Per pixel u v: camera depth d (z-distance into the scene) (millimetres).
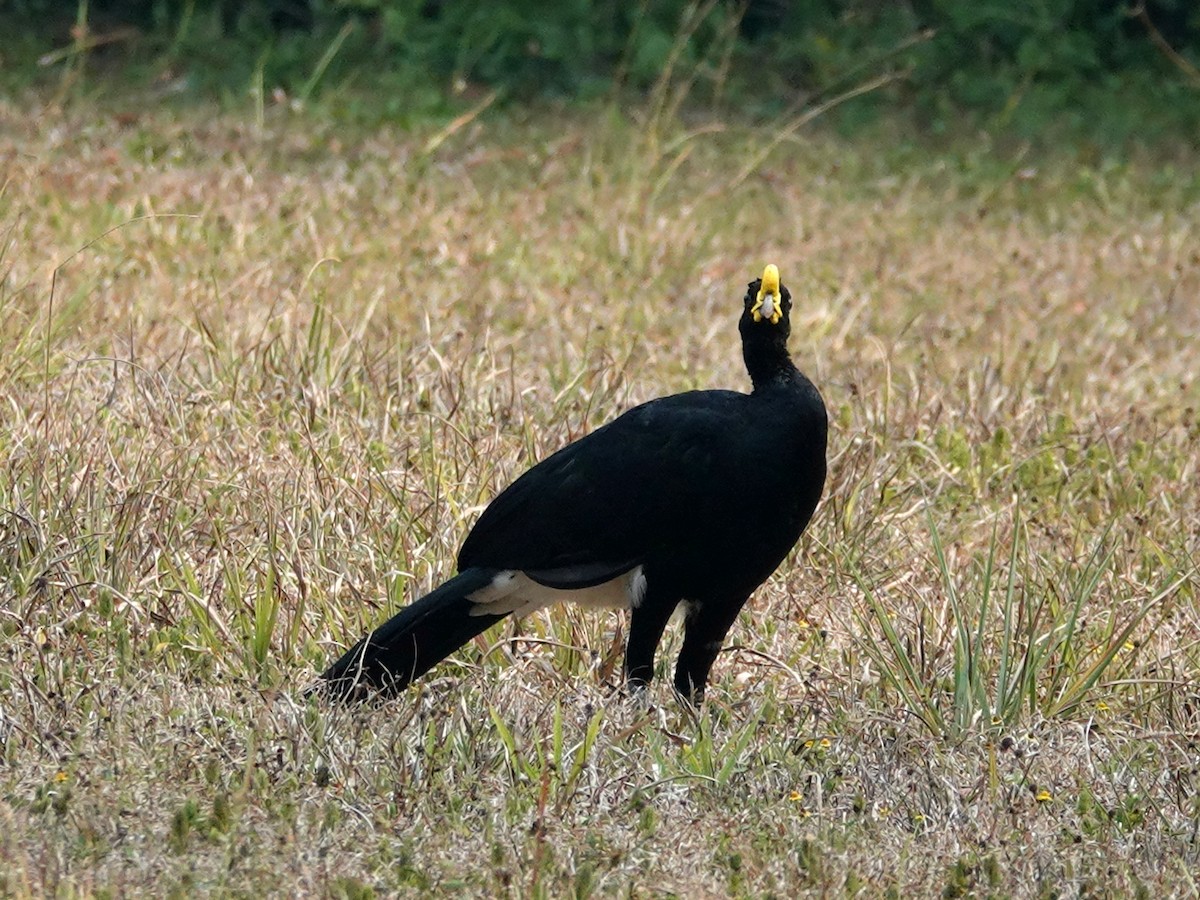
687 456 8961
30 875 6840
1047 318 18703
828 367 16359
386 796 7883
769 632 10461
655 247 20125
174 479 11148
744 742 8391
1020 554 11398
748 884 7312
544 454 12547
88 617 9516
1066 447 14016
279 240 18859
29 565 9898
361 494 11297
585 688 9312
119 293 16328
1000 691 9359
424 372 14430
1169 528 12523
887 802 8273
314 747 8172
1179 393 16375
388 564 10500
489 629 10117
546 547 9141
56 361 13562
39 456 10945
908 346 17188
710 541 9062
